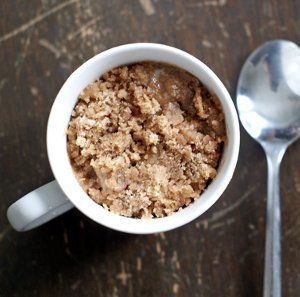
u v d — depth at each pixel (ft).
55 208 0.85
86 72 0.80
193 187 0.82
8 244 0.99
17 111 0.99
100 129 0.81
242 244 1.00
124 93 0.82
